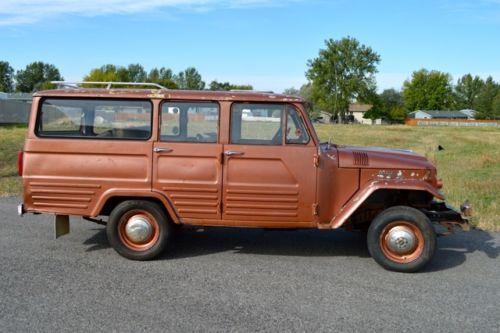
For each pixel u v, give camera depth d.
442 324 4.34
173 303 4.66
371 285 5.28
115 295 4.83
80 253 6.20
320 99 93.88
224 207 5.85
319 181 5.79
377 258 5.75
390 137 32.56
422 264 5.65
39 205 5.96
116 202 6.10
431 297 4.97
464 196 10.24
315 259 6.17
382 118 103.31
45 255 6.08
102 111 5.88
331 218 5.89
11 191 10.20
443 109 120.00
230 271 5.64
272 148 5.77
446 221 6.00
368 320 4.38
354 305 4.71
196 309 4.53
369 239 5.76
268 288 5.12
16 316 4.30
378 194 6.19
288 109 5.77
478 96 119.38
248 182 5.79
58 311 4.42
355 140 29.27
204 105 5.80
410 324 4.32
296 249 6.59
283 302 4.75
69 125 5.92
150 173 5.84
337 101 93.50
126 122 5.87
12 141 20.11
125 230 5.97
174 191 5.85
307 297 4.89
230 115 5.79
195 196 5.85
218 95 5.79
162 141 5.82
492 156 19.28
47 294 4.82
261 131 5.80
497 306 4.76
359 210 6.27
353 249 6.64
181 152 5.80
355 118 109.69
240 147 5.77
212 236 7.15
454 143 27.98
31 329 4.05
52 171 5.90
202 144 5.79
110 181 5.86
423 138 32.09
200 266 5.80
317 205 5.81
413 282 5.41
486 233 7.58
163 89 6.04
